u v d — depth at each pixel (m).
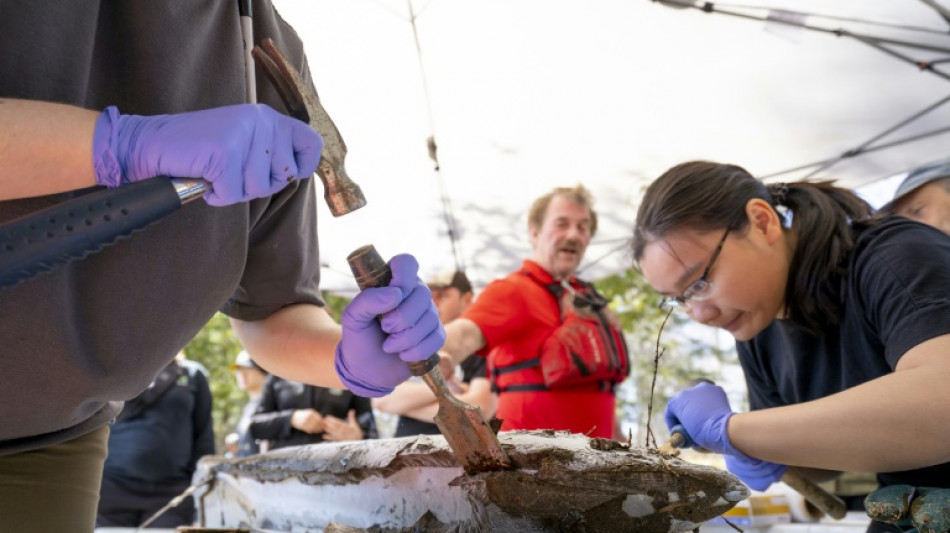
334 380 1.45
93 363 1.17
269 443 4.09
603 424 3.11
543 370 3.03
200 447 4.76
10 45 0.98
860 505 2.79
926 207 3.01
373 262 1.08
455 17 3.63
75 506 1.36
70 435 1.36
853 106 3.96
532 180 4.71
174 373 4.71
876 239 1.66
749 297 1.76
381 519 1.39
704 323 1.87
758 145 4.36
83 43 1.06
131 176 0.91
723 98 4.00
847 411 1.42
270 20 1.41
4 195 0.89
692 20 3.52
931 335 1.44
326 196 1.09
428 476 1.28
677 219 1.75
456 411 1.10
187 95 1.21
